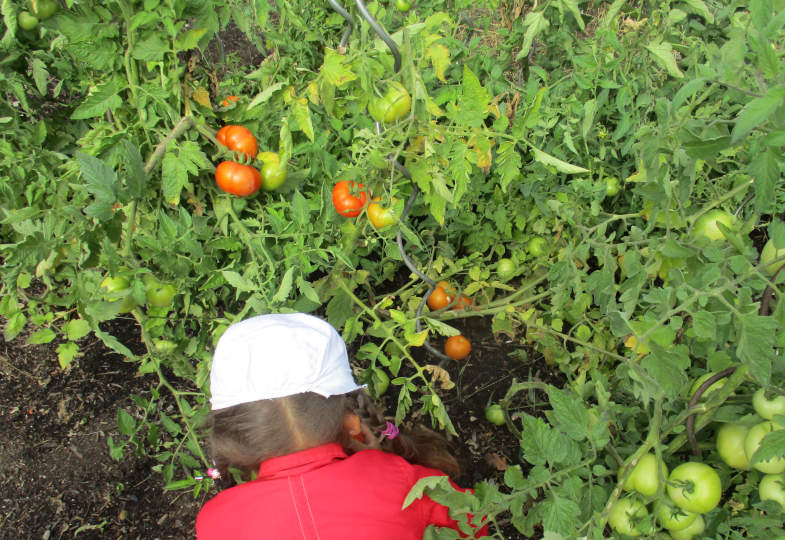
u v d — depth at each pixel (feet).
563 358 9.05
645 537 4.90
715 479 4.58
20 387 9.52
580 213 8.84
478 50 9.49
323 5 8.48
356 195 6.67
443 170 6.17
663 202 5.87
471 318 10.98
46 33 8.63
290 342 4.66
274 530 4.34
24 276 7.30
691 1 7.41
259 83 9.66
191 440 7.68
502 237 10.48
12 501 8.50
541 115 8.72
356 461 4.67
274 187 7.03
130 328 10.50
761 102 3.38
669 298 5.02
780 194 7.76
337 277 8.25
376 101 5.79
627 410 6.73
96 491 8.71
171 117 6.51
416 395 9.89
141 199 7.09
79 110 6.23
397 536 4.52
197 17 6.18
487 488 4.70
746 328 4.47
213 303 8.07
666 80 9.67
